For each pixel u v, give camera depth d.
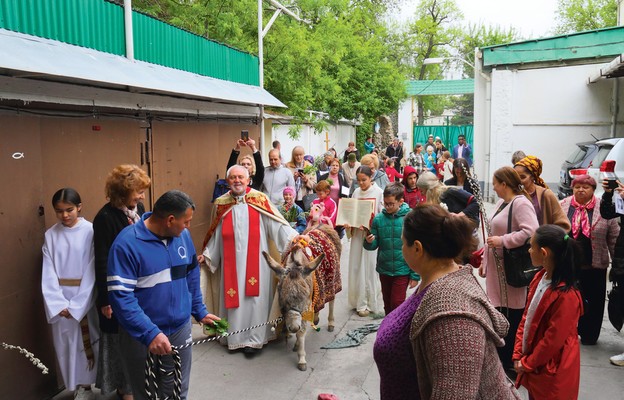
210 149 7.75
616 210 5.10
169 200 3.30
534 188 5.12
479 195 4.46
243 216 5.61
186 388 3.71
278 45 12.01
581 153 11.33
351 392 4.74
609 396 4.57
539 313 3.64
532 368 3.65
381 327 2.24
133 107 5.77
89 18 5.24
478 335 1.89
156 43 6.38
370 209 6.22
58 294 4.20
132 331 3.23
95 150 5.22
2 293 4.09
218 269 5.85
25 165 4.30
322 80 14.51
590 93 14.75
